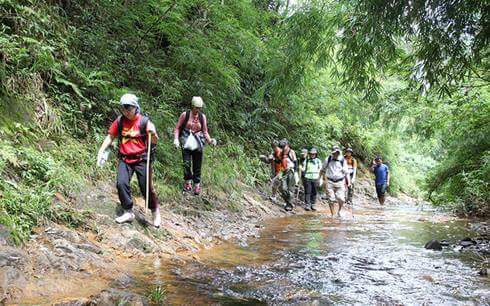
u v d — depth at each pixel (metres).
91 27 7.87
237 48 10.40
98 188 5.71
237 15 10.89
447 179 12.49
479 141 10.31
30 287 3.01
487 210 10.40
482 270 4.27
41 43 5.99
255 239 6.55
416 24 4.78
